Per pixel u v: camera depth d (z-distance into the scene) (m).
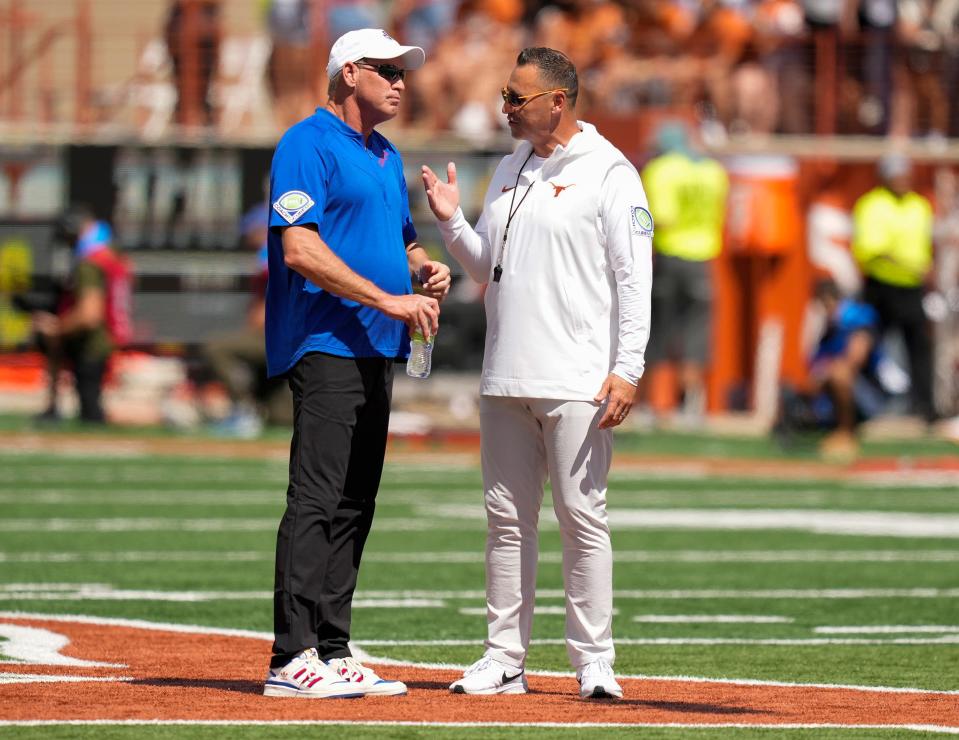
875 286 75.62
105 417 73.50
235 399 71.50
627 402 23.17
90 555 40.22
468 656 27.27
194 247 77.88
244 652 26.86
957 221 82.25
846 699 23.20
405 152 77.88
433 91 84.25
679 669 26.20
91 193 78.19
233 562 39.34
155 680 23.92
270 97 84.12
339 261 22.67
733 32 82.88
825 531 47.53
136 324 77.62
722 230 79.44
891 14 83.81
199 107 84.56
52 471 60.72
